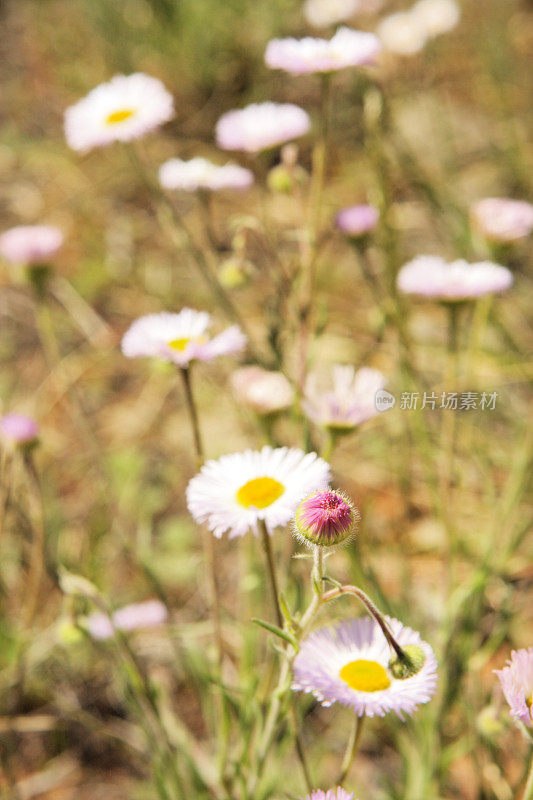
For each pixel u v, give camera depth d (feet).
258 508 2.14
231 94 5.21
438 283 2.48
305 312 2.52
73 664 2.74
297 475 2.15
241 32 5.23
